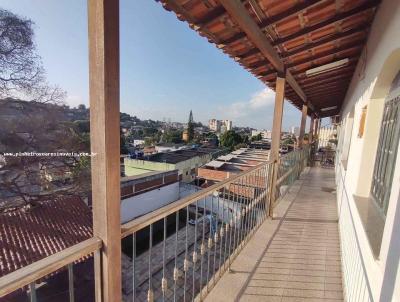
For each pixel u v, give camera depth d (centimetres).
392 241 109
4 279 68
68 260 87
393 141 184
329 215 387
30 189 853
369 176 246
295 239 304
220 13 198
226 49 272
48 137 884
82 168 970
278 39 266
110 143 101
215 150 2916
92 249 99
